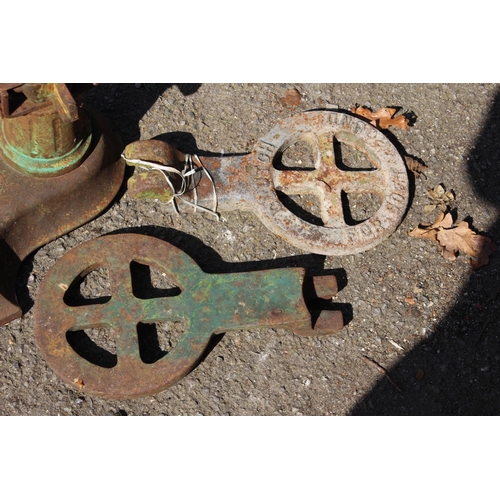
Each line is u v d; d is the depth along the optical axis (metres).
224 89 1.00
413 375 0.89
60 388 0.87
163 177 0.88
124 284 0.85
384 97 1.01
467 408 0.88
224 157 0.93
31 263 0.90
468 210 0.95
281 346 0.89
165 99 0.99
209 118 0.99
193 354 0.83
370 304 0.91
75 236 0.92
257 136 0.98
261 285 0.85
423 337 0.90
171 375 0.83
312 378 0.88
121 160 0.93
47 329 0.84
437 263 0.93
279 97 1.00
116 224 0.93
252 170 0.92
